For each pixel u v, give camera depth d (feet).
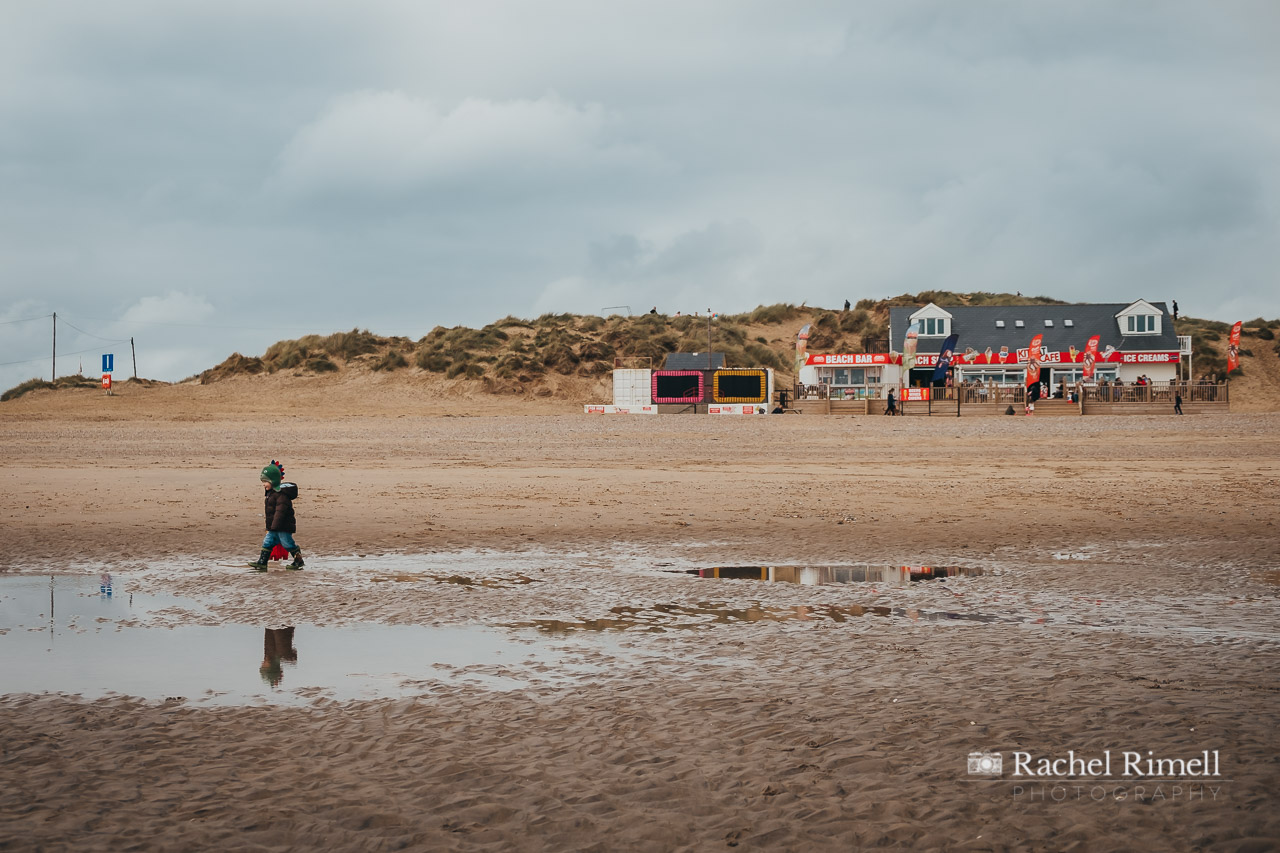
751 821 15.28
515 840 14.74
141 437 130.72
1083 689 22.59
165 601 35.24
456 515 63.87
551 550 49.16
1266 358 272.10
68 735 19.94
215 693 23.15
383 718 21.04
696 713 21.17
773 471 94.07
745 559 46.06
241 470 92.63
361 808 15.96
